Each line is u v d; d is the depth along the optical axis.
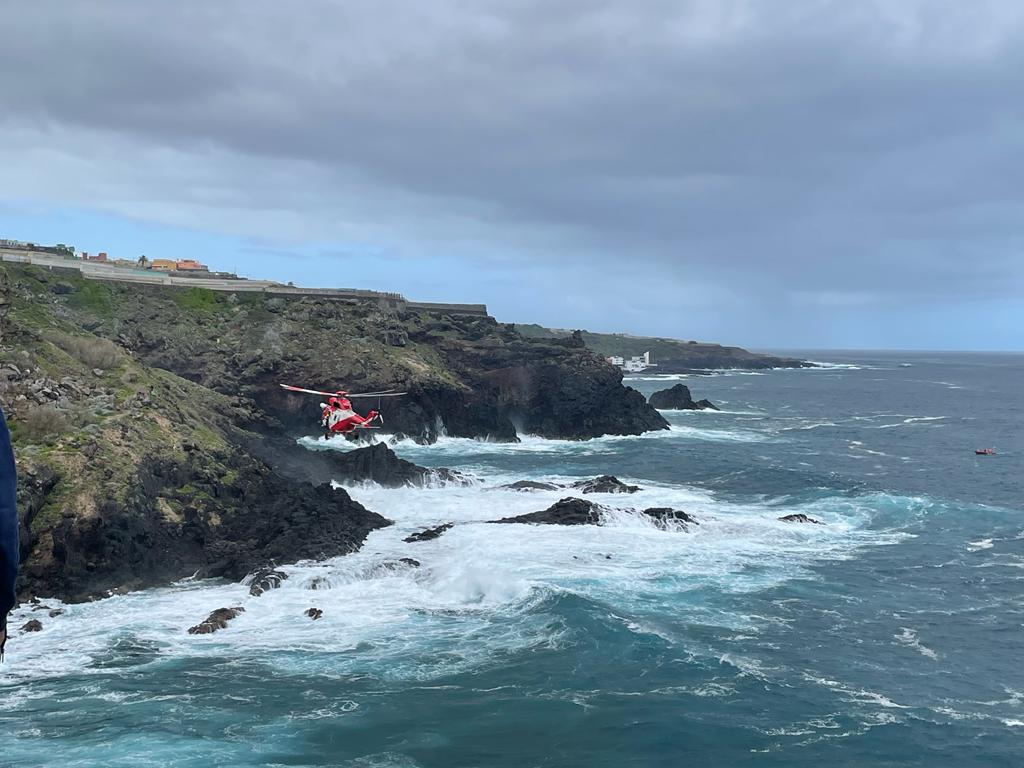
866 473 76.06
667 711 26.27
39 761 22.62
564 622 32.69
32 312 60.12
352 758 23.30
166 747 23.53
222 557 40.62
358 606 35.06
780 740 24.80
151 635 31.73
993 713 26.67
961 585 39.72
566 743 24.41
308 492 47.97
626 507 53.44
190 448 45.78
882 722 25.94
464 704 26.58
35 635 31.50
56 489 38.03
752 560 42.88
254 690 27.27
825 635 32.94
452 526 47.25
